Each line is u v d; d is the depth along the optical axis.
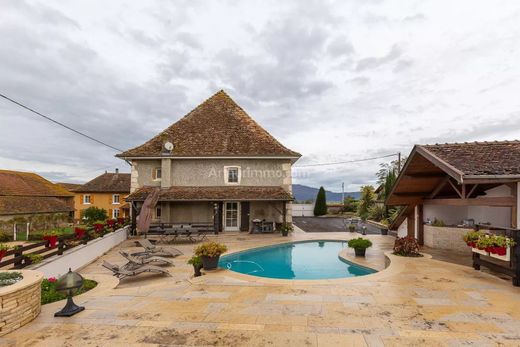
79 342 4.18
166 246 14.02
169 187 18.14
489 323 4.72
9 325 4.54
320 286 7.02
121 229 15.86
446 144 10.12
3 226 22.08
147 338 4.28
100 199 37.88
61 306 5.75
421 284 7.10
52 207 26.95
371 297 6.14
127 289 6.95
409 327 4.58
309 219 29.83
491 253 7.64
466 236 8.81
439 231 12.14
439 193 12.95
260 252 13.63
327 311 5.33
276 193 17.92
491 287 6.81
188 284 7.37
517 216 8.20
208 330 4.54
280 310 5.41
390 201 12.95
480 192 12.26
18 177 29.98
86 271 9.54
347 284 7.18
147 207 14.99
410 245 10.76
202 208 18.62
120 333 4.46
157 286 7.23
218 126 20.41
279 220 18.98
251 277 8.08
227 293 6.55
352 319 4.93
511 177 7.62
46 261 8.00
